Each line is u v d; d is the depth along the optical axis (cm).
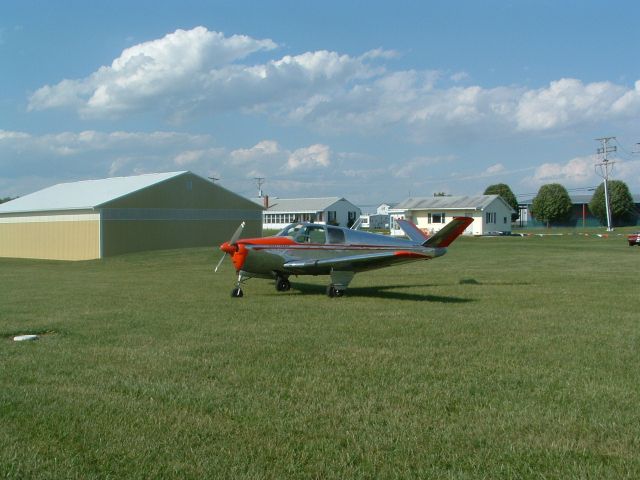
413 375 664
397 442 475
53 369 690
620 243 4103
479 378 653
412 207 6462
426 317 1062
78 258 3300
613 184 7800
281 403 568
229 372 677
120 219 3272
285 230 1524
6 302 1300
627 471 422
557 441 474
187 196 3622
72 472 420
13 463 433
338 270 1397
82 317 1073
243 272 1422
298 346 814
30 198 3997
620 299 1313
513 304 1238
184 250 3244
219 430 499
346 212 8962
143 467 429
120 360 734
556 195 8000
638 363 719
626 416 528
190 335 895
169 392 601
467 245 3941
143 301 1310
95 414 535
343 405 561
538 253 3181
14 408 549
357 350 786
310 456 450
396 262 1441
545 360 734
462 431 496
